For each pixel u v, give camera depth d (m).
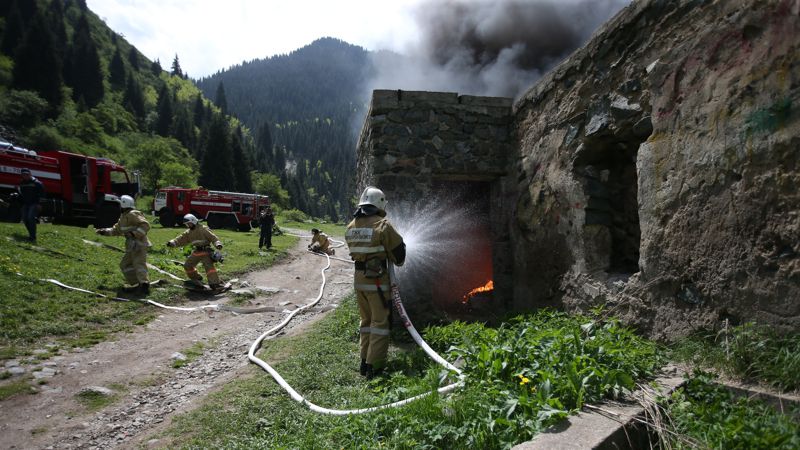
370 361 4.35
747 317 3.25
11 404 4.02
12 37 89.06
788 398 2.57
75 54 98.38
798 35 2.98
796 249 2.94
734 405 2.66
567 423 2.54
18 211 13.59
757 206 3.19
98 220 17.30
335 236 34.56
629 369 3.18
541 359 3.31
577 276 5.37
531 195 6.50
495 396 3.01
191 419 3.62
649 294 4.15
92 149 73.75
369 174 7.49
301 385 4.22
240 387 4.27
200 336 6.48
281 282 11.38
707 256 3.56
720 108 3.50
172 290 8.94
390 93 6.99
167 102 109.88
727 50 3.49
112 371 4.94
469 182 8.63
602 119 4.89
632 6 4.45
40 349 5.38
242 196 29.25
